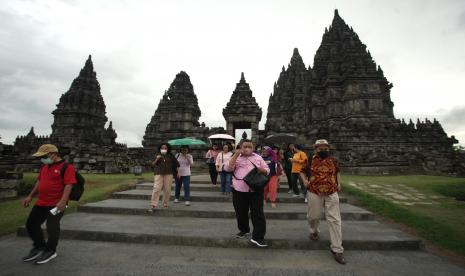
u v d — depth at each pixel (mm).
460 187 13531
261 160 6527
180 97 41844
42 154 5453
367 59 39469
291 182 12461
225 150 11906
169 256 5941
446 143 32312
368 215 9086
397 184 15844
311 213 6367
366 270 5324
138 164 27250
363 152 28516
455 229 7828
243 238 6641
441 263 5781
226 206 10023
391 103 44938
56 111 52156
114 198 11875
